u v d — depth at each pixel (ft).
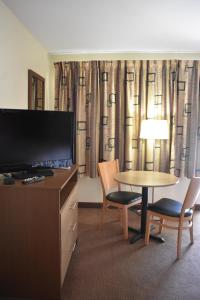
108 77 12.35
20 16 8.66
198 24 9.18
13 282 6.46
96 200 13.41
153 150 12.47
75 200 8.50
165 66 12.19
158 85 12.26
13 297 6.52
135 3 7.65
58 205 6.09
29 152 7.31
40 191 6.08
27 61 9.91
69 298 6.57
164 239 9.88
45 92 12.41
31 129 7.30
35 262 6.34
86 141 12.84
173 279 7.42
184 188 13.07
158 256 8.66
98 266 8.01
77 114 12.56
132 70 12.20
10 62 8.32
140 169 12.62
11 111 6.84
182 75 12.13
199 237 10.05
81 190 13.38
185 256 8.66
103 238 9.94
